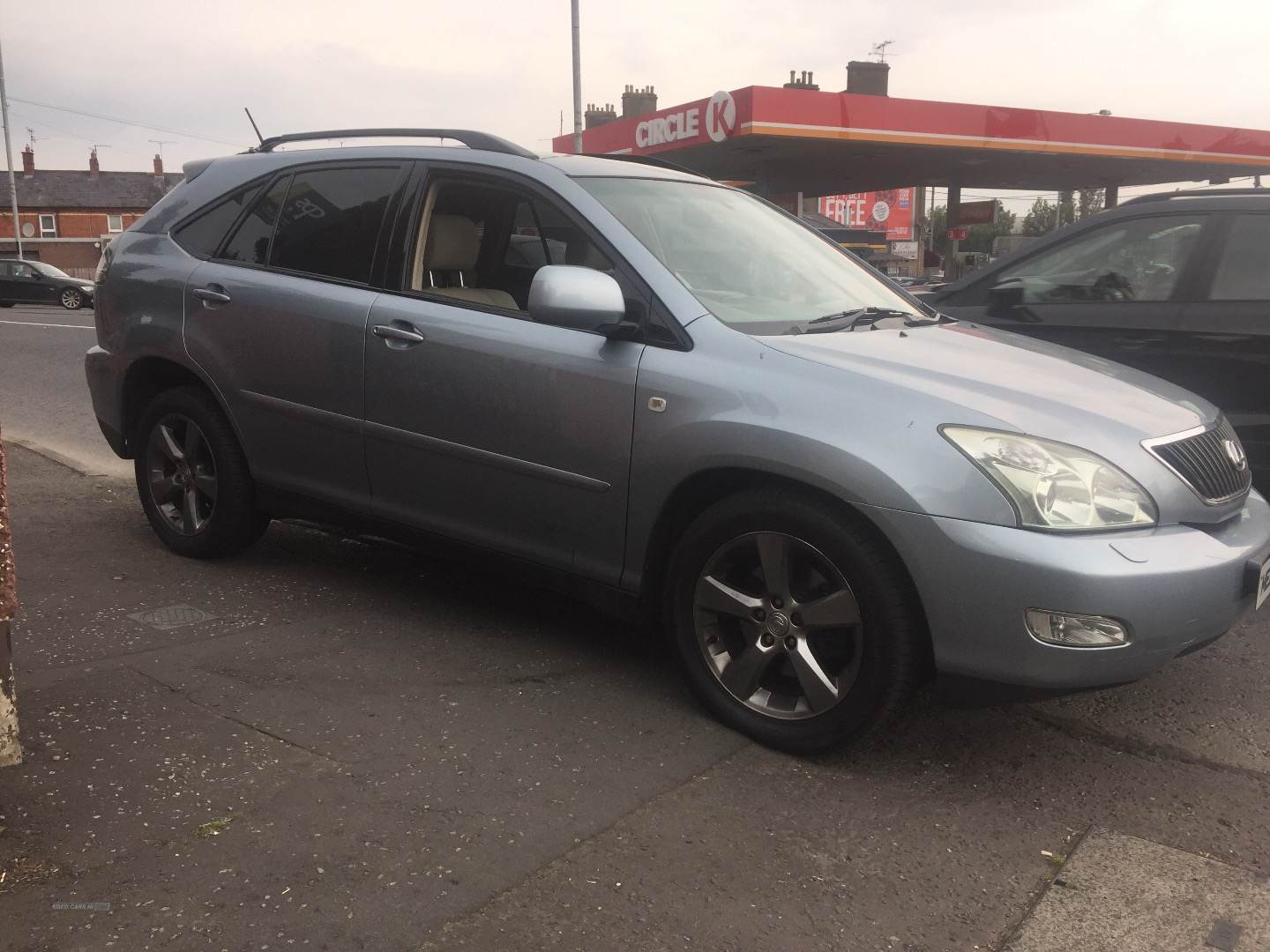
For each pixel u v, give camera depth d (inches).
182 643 147.3
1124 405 125.0
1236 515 129.1
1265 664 155.4
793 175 1176.8
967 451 109.9
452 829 103.6
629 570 134.0
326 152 169.6
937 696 115.9
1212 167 1201.4
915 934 91.8
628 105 1339.8
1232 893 99.3
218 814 104.0
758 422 118.6
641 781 115.0
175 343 175.8
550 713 130.5
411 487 152.6
